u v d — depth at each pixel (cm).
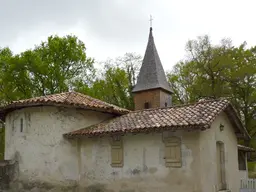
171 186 1062
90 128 1288
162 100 2700
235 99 3120
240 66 3111
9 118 1495
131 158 1175
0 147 3172
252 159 3284
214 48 3250
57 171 1289
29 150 1360
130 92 3656
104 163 1246
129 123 1204
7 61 2762
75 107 1312
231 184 1263
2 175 1398
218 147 1222
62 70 2945
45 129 1335
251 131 3216
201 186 1005
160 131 1084
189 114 1109
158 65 2820
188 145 1048
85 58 3061
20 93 2819
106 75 3644
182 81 3709
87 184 1278
